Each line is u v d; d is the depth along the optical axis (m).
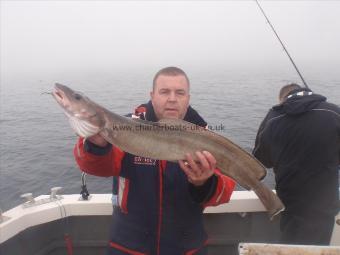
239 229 1.63
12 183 4.23
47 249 1.56
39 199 1.59
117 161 1.14
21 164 5.02
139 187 1.15
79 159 1.09
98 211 1.55
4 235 1.34
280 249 0.98
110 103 12.48
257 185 1.11
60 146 6.11
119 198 1.18
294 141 1.44
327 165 1.41
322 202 1.40
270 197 1.10
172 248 1.14
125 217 1.17
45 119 9.68
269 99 11.87
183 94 1.12
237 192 1.62
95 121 1.03
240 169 1.08
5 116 10.61
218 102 11.38
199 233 1.19
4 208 3.53
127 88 20.98
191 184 1.08
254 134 6.07
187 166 1.05
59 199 1.59
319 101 1.46
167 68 1.14
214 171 1.06
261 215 1.62
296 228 1.43
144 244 1.14
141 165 1.15
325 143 1.40
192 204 1.16
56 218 1.52
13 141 6.73
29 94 20.47
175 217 1.14
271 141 1.53
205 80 26.30
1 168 4.84
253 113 8.68
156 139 1.06
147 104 1.25
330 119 1.42
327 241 1.42
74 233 1.61
